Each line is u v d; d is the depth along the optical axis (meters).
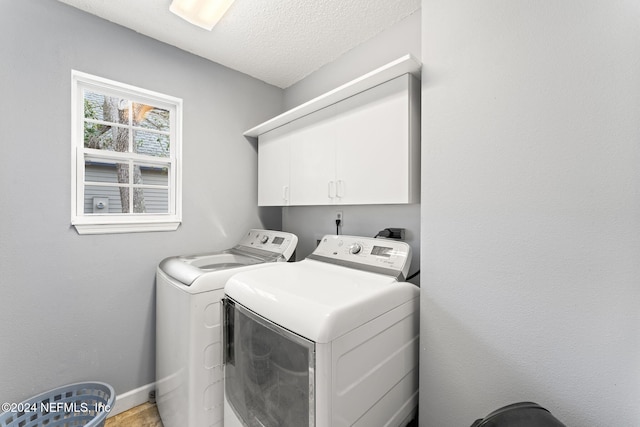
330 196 1.70
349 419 0.91
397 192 1.35
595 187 0.82
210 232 2.18
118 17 1.70
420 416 1.21
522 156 0.95
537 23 0.91
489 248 1.02
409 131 1.31
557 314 0.89
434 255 1.17
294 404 0.91
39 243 1.52
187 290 1.32
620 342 0.79
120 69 1.77
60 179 1.58
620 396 0.79
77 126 1.67
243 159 2.38
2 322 1.43
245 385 1.15
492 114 1.01
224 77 2.25
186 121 2.05
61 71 1.57
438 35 1.16
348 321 0.90
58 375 1.58
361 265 1.44
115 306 1.76
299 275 1.31
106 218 1.76
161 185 2.15
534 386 0.93
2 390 1.43
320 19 1.72
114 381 1.76
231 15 1.67
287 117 1.95
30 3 1.48
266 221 2.53
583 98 0.83
